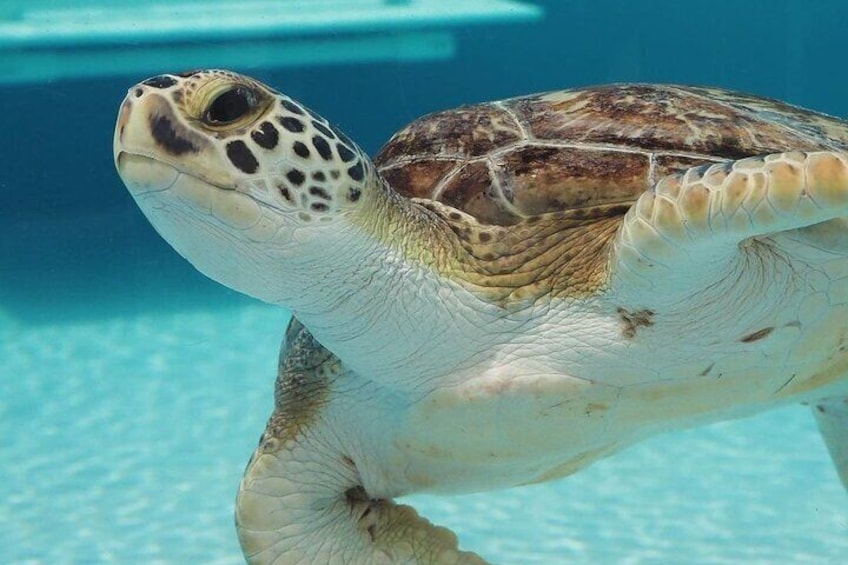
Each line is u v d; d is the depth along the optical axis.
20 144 3.49
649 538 1.62
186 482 1.91
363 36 3.75
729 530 1.65
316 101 3.76
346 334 0.96
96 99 3.51
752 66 4.03
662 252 0.90
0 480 1.93
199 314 3.08
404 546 1.07
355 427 1.04
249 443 2.12
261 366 2.64
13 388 2.50
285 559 1.05
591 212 0.97
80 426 2.23
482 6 3.87
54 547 1.63
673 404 1.00
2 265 3.36
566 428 1.00
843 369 1.03
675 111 1.02
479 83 3.91
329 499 1.06
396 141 1.07
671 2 3.96
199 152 0.88
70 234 3.55
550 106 1.04
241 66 3.64
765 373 1.00
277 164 0.89
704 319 0.96
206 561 1.57
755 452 2.01
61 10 3.54
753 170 0.87
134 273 3.37
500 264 0.96
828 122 1.11
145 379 2.55
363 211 0.92
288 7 3.75
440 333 0.96
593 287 0.96
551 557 1.56
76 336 2.88
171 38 3.54
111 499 1.83
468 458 1.02
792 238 0.94
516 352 0.98
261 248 0.91
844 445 1.17
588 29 3.96
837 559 1.53
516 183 0.98
